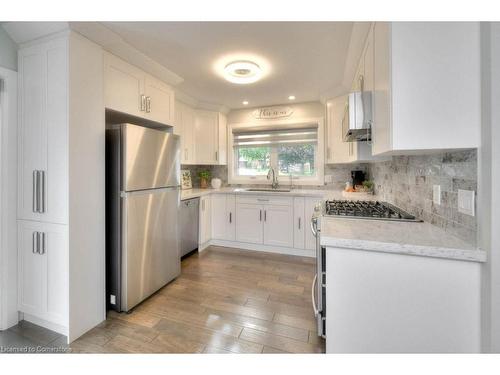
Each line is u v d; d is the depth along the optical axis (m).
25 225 1.76
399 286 1.07
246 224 3.57
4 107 1.72
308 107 3.76
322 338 1.67
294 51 2.17
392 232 1.23
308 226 3.24
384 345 1.09
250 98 3.58
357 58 2.12
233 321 1.87
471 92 0.99
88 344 1.62
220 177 4.34
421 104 1.03
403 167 1.90
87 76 1.73
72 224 1.64
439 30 1.02
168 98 2.61
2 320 1.74
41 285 1.72
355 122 1.54
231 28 1.82
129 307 1.99
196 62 2.38
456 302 1.00
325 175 3.74
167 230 2.43
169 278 2.46
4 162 1.72
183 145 3.50
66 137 1.61
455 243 1.04
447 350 1.02
